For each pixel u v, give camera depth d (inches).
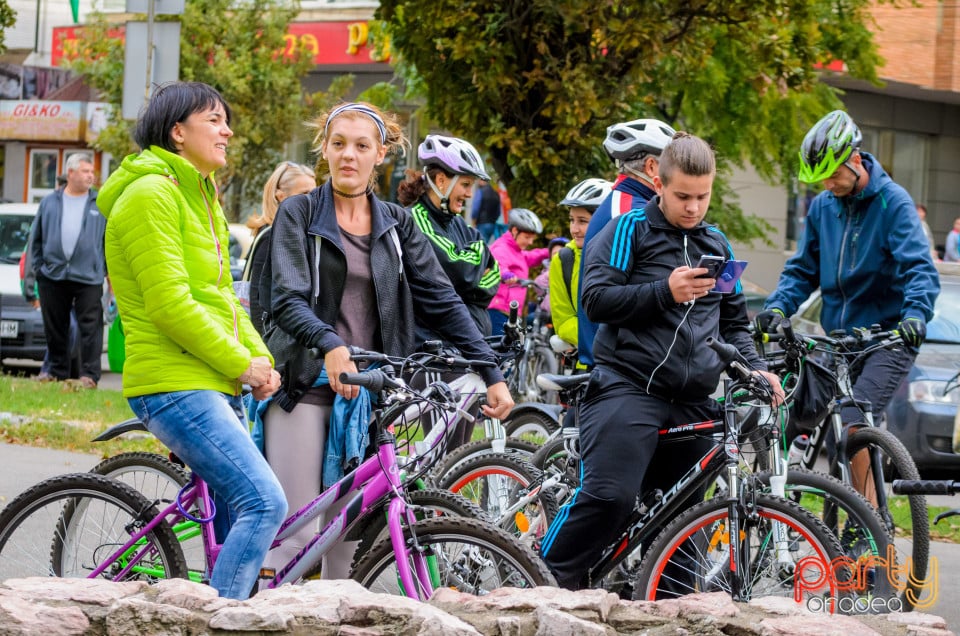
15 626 294.2
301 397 411.5
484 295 578.9
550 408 611.8
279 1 2121.1
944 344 861.8
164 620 298.5
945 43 2182.6
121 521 402.9
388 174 1972.2
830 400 500.7
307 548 386.6
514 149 1128.8
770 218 2220.7
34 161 2719.0
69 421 878.4
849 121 542.3
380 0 1167.0
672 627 298.0
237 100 2068.2
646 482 433.1
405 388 374.6
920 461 816.9
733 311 438.9
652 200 415.8
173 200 370.6
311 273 410.9
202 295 380.2
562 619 293.6
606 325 414.9
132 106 812.6
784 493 418.6
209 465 372.5
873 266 548.7
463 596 312.3
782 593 394.6
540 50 1119.6
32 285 1137.4
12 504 410.0
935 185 2394.2
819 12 1259.2
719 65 1412.4
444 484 523.5
